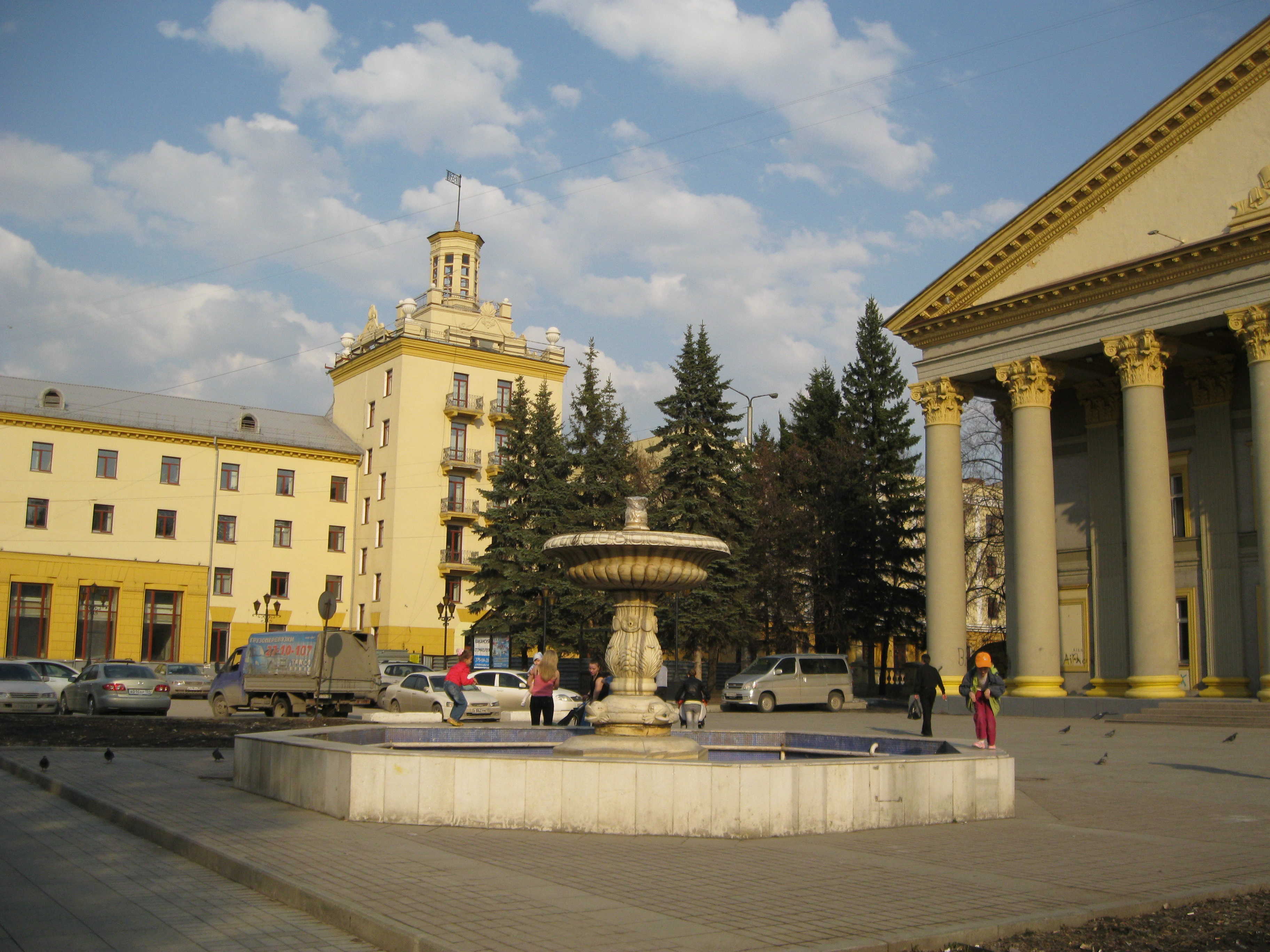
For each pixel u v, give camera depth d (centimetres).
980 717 1669
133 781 1372
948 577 3703
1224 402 3456
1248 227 3002
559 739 1580
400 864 827
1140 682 3095
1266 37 3031
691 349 4584
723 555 1326
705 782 991
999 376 3609
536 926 645
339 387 7231
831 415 5753
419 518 6475
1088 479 3834
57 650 5759
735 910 696
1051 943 660
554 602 4538
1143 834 1061
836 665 4022
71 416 5959
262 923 694
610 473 4869
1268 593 2873
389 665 4131
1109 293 3322
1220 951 646
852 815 1041
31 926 684
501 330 6975
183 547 6212
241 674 3130
